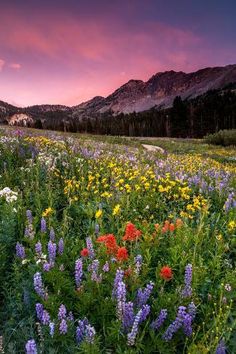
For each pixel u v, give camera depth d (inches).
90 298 187.2
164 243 262.5
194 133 5275.6
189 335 169.2
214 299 201.8
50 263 208.4
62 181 397.1
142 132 6117.1
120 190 370.6
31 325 173.5
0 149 495.5
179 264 229.5
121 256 189.3
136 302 184.5
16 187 342.6
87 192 372.8
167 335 166.2
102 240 202.7
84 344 154.0
